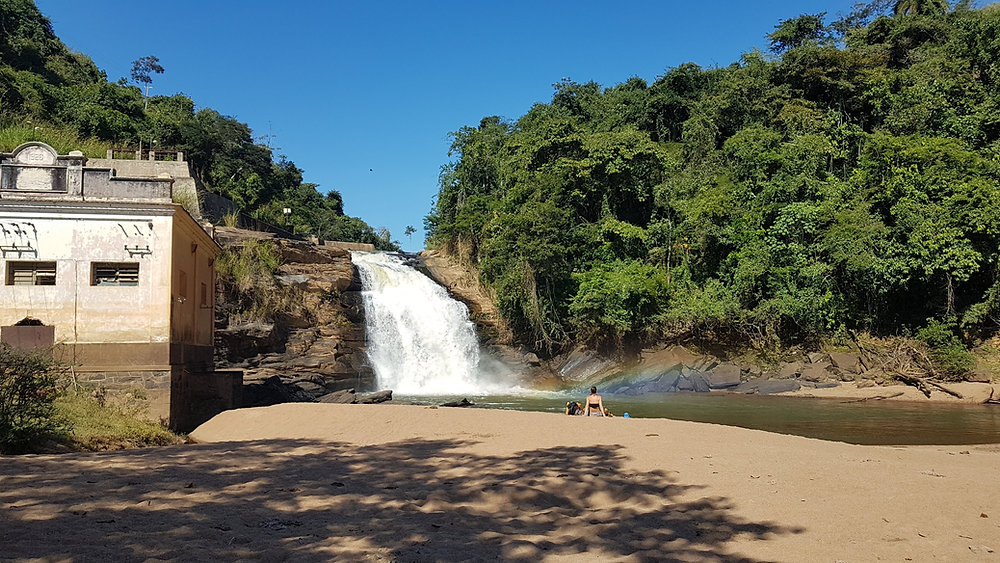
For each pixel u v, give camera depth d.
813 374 39.53
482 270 51.91
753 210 45.78
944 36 58.78
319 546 6.79
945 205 40.34
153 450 14.34
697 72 68.75
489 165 64.19
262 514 8.20
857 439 22.36
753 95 60.53
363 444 15.49
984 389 34.72
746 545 7.30
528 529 8.03
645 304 44.31
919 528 7.95
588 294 43.75
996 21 50.94
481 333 47.56
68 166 21.03
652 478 10.91
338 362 38.72
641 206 53.16
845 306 42.94
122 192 21.30
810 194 44.84
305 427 18.75
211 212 50.84
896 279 40.59
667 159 51.88
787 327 43.25
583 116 72.25
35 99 59.38
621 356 44.66
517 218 46.34
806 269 41.88
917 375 38.03
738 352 43.12
